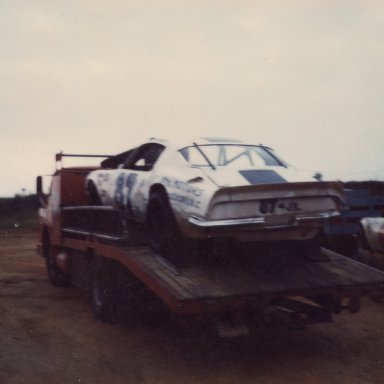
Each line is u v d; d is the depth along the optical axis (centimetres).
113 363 629
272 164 716
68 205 1052
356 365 620
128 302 776
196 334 745
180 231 676
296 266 707
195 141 732
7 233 2638
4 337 728
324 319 663
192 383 566
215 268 675
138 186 772
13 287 1121
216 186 627
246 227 627
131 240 750
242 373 596
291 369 607
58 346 691
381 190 1110
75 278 999
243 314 607
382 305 908
